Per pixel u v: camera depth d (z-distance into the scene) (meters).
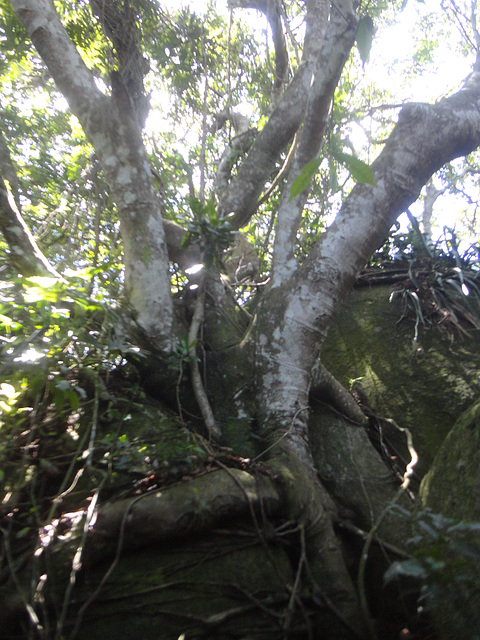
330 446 4.23
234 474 3.20
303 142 4.39
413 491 4.11
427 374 4.84
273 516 3.24
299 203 4.61
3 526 2.96
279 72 6.84
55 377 3.38
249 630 2.81
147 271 4.21
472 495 2.89
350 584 3.17
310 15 5.63
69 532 2.86
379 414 4.73
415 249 6.02
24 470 3.16
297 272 4.33
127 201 4.31
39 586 2.62
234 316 4.85
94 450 3.41
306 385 4.15
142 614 2.73
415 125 4.34
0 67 6.79
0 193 4.01
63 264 6.12
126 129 4.34
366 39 2.31
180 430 3.68
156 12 6.99
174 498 3.00
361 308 5.71
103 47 6.11
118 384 4.11
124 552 2.89
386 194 4.27
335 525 3.63
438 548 2.57
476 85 4.79
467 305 5.16
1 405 3.17
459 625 2.51
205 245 4.59
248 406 4.16
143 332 4.10
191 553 2.98
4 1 6.30
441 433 4.45
